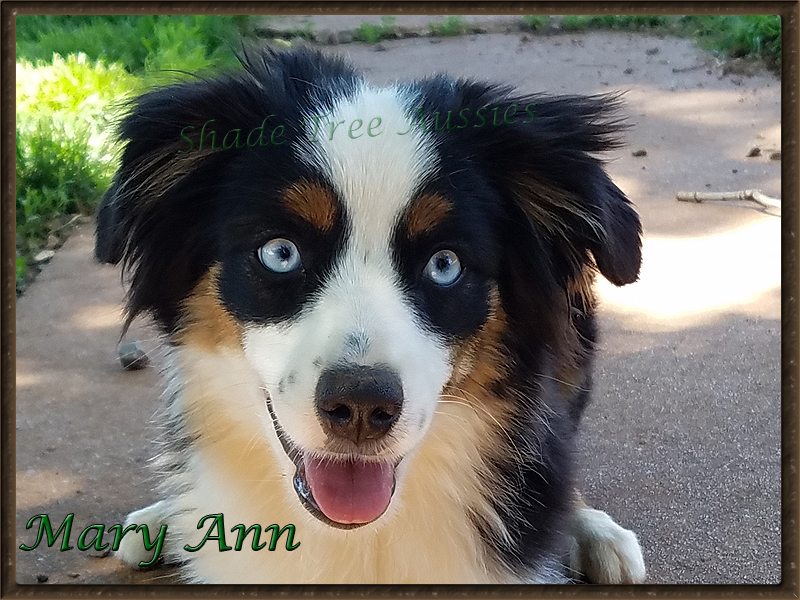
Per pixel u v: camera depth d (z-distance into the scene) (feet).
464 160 1.09
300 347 0.98
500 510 1.19
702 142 2.99
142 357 1.92
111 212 1.16
